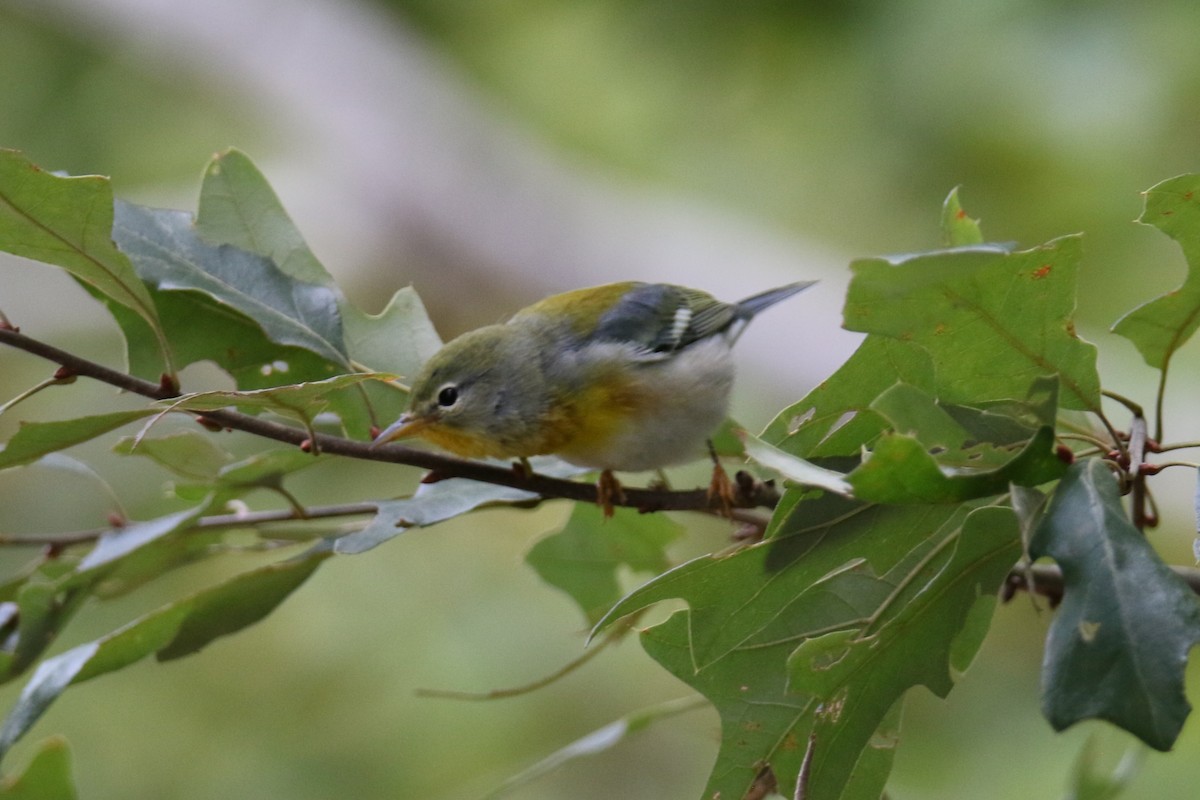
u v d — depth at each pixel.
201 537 6.65
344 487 13.01
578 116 15.38
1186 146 12.19
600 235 14.60
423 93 15.74
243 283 6.14
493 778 12.19
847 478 4.25
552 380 7.09
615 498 6.37
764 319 13.20
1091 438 5.26
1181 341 5.02
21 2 16.03
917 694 11.24
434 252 15.13
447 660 12.73
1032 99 12.25
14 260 14.16
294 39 16.23
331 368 6.46
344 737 12.42
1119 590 3.96
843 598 5.02
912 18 12.66
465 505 6.01
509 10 15.65
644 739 12.39
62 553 6.75
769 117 14.24
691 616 4.91
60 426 5.34
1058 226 12.67
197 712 12.64
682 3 14.02
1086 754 6.64
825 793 4.95
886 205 13.68
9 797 6.45
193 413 5.64
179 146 16.53
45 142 16.05
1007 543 4.73
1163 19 12.02
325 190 15.77
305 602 13.18
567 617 12.97
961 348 4.80
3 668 6.27
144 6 16.06
